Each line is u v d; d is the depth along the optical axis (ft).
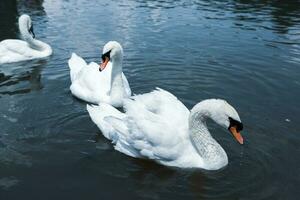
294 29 57.67
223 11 67.21
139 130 26.91
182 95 36.88
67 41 51.65
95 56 46.24
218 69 42.47
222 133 30.58
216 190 24.67
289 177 25.49
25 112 33.78
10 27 59.26
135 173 26.37
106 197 23.98
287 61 45.09
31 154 27.91
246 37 53.47
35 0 74.38
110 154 28.32
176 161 26.91
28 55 46.62
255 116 32.94
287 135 30.12
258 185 24.91
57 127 31.53
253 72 41.86
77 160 27.45
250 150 28.37
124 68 42.57
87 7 68.74
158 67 42.88
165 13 65.00
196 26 57.98
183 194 24.36
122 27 57.00
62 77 41.63
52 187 24.68
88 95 36.29
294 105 34.94
